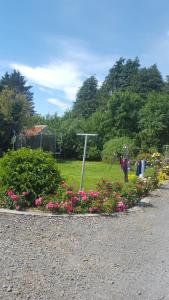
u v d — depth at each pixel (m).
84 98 87.25
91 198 10.09
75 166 28.36
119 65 85.75
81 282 5.47
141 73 75.25
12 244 6.75
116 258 6.61
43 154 10.48
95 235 7.93
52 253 6.55
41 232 7.74
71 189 10.45
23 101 38.81
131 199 11.26
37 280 5.35
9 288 4.98
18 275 5.43
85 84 88.50
